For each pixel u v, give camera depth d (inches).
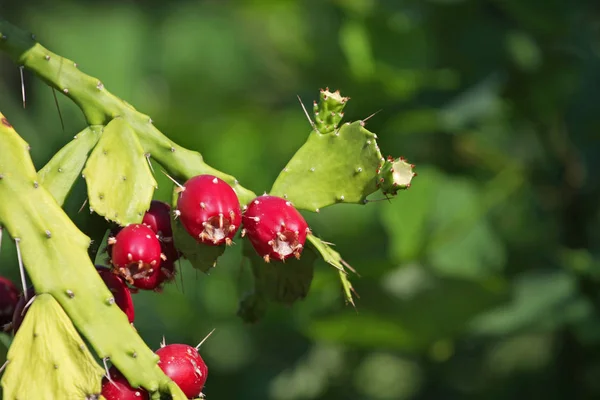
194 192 143.4
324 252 149.9
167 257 152.7
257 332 309.6
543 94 264.7
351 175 155.2
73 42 438.3
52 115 394.0
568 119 255.9
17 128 384.2
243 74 375.6
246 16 362.9
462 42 261.4
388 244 279.1
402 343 258.7
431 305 244.5
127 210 147.9
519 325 242.7
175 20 428.8
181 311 319.6
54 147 379.6
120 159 150.2
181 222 146.2
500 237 265.0
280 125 324.2
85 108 156.6
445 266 254.4
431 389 304.0
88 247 152.7
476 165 270.7
